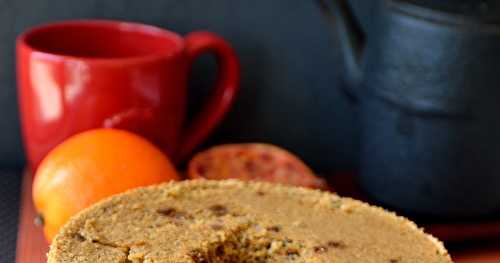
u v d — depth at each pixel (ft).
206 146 2.21
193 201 1.71
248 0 2.11
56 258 1.54
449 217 1.90
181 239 1.60
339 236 1.64
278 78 2.18
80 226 1.62
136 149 1.79
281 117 2.21
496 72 1.79
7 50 2.07
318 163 2.26
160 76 1.91
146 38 2.03
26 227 1.90
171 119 1.98
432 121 1.83
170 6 2.09
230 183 1.76
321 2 1.99
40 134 1.93
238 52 2.15
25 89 1.93
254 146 2.09
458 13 1.78
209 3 2.10
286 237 1.63
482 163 1.85
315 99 2.21
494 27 1.76
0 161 2.15
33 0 2.05
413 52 1.81
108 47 2.05
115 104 1.89
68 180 1.74
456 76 1.79
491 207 1.90
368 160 1.96
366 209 1.71
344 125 2.24
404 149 1.88
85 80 1.87
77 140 1.80
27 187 2.04
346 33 1.96
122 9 2.08
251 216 1.67
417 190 1.89
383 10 1.86
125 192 1.71
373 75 1.89
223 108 2.07
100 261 1.54
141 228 1.63
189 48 1.98
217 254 1.62
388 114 1.88
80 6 2.07
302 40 2.16
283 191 1.75
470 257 1.92
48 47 1.99
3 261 1.83
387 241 1.63
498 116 1.82
